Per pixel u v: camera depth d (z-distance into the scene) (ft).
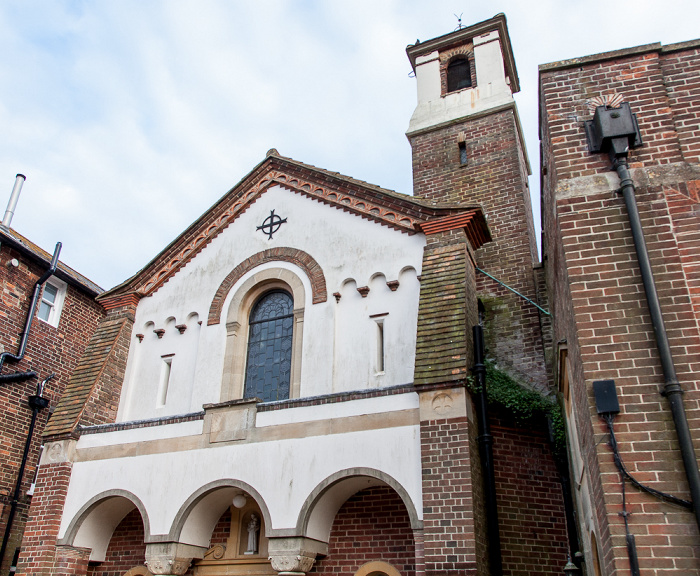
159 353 51.19
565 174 27.12
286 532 35.68
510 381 42.29
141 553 44.47
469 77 69.87
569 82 29.07
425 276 41.88
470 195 59.82
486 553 33.22
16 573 41.70
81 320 63.82
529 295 51.67
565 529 37.93
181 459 40.96
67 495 43.47
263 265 50.21
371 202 47.98
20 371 55.31
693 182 25.61
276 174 53.52
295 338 46.03
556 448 39.32
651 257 24.62
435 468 33.17
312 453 37.01
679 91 27.76
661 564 19.98
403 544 37.65
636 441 21.80
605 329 23.82
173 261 54.24
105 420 48.14
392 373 41.78
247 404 40.40
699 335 22.89
